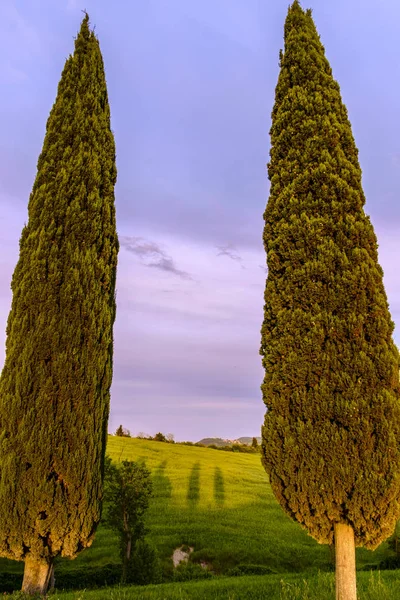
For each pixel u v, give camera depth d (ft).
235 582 48.65
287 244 24.20
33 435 21.85
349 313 22.03
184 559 78.38
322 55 27.89
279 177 25.94
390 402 20.67
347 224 23.43
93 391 23.65
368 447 20.24
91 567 65.31
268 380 23.26
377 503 19.74
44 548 21.35
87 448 22.77
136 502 64.03
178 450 206.28
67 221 25.52
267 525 100.32
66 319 23.88
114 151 29.66
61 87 29.01
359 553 85.66
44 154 27.43
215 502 118.93
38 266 24.40
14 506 21.15
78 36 30.42
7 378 23.04
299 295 23.11
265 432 22.62
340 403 20.84
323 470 20.43
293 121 26.21
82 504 21.89
